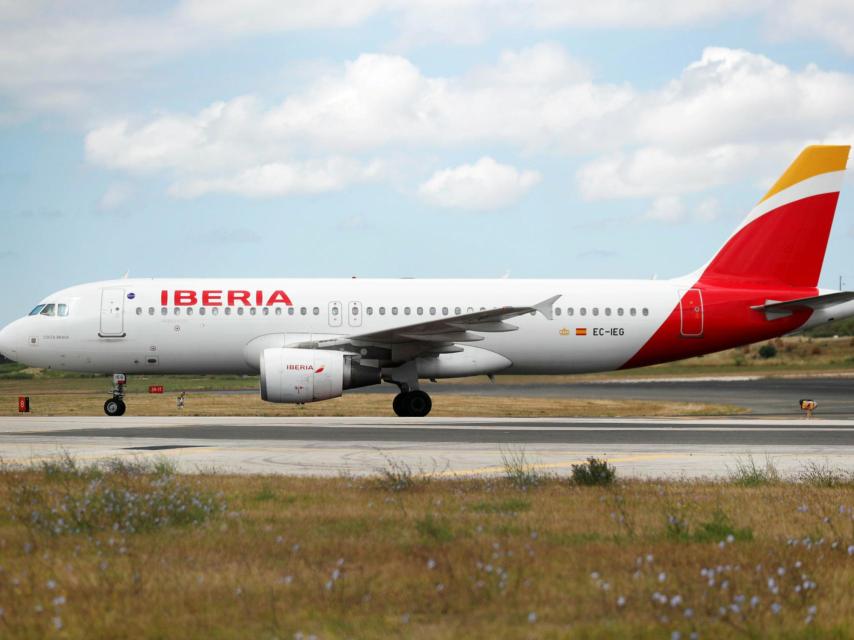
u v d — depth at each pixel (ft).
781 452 146.51
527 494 98.22
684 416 242.99
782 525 81.00
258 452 142.51
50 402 294.05
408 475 104.88
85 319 224.33
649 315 237.45
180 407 261.44
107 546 69.82
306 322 225.97
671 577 60.34
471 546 69.77
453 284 234.58
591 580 59.62
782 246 242.37
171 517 80.18
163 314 224.94
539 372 244.01
